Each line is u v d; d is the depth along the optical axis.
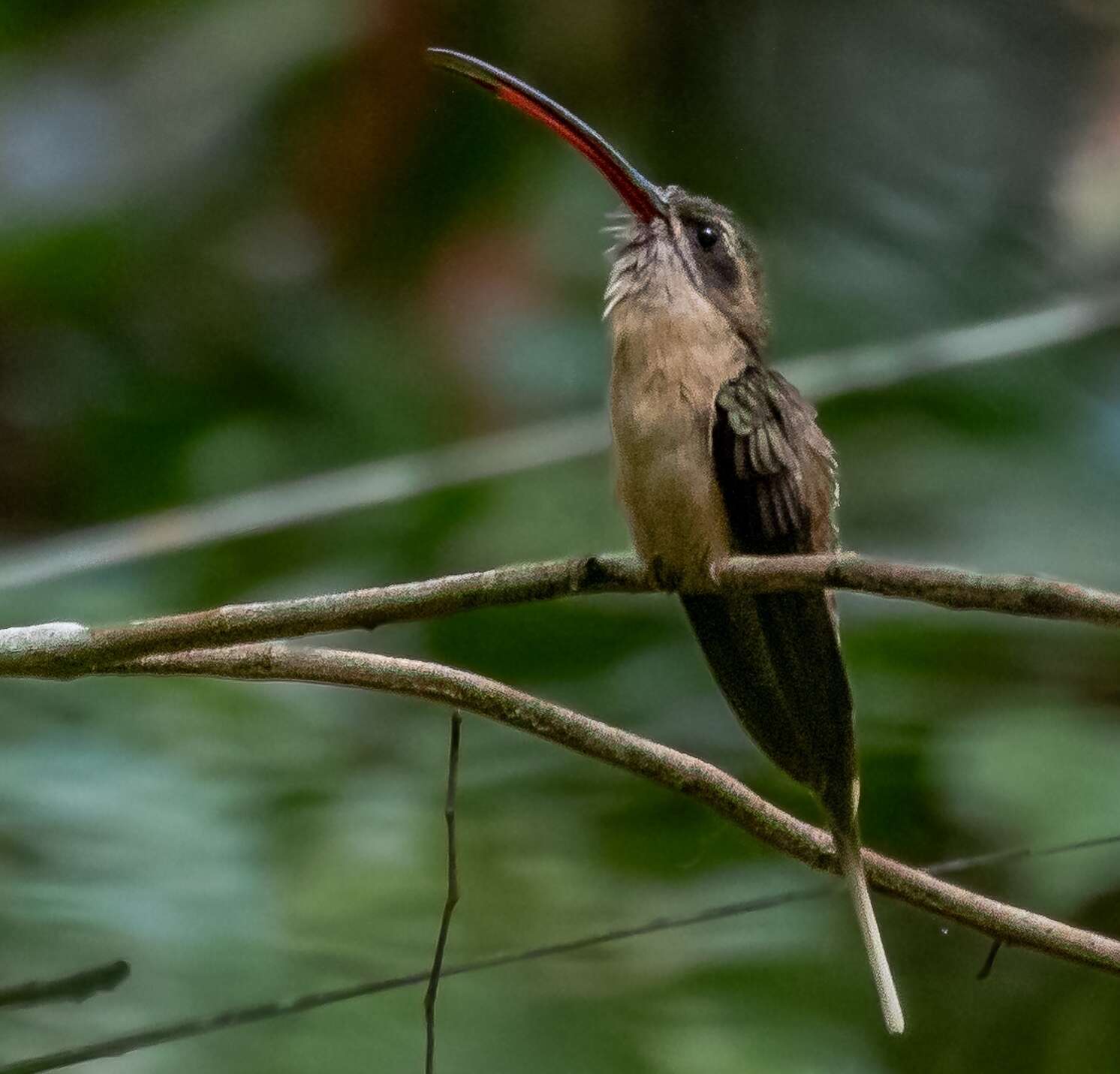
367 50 13.70
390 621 6.42
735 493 7.61
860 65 13.72
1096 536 12.47
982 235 13.77
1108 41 14.05
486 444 11.88
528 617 11.09
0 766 9.35
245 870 9.12
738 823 7.03
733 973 9.25
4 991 6.05
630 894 9.59
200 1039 8.21
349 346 13.91
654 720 10.60
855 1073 9.42
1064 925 6.97
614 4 13.33
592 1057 8.56
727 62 13.50
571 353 13.80
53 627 6.51
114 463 13.54
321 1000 6.27
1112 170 14.01
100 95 15.06
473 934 9.08
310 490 11.12
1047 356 13.30
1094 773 9.59
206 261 14.36
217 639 6.38
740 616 7.69
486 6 13.47
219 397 13.88
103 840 9.01
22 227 14.53
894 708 10.27
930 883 7.07
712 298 8.21
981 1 13.94
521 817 9.92
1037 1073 10.20
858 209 13.62
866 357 11.95
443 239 13.92
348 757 10.27
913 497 12.63
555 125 8.73
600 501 12.39
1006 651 10.66
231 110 14.53
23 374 13.95
